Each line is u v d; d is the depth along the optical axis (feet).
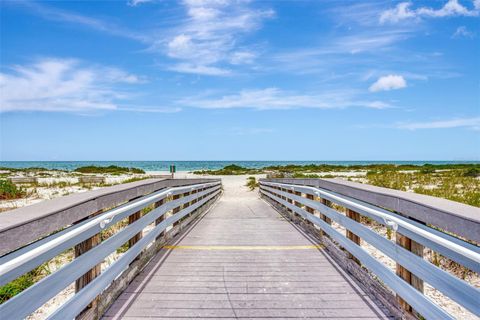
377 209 11.59
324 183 18.75
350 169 163.84
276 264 16.28
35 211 7.59
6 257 6.13
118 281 12.49
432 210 8.07
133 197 13.89
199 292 12.82
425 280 8.41
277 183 38.58
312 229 22.49
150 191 16.70
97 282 10.08
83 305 9.09
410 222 9.28
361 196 13.08
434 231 8.04
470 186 48.08
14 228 6.24
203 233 24.02
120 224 28.04
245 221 29.99
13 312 6.13
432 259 18.67
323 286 13.42
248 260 16.97
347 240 14.89
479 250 6.46
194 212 31.99
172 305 11.68
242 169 172.04
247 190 82.33
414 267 8.98
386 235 24.50
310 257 17.51
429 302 8.27
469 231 6.66
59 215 7.95
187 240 21.59
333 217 17.01
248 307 11.55
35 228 6.97
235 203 51.39
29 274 16.22
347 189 14.78
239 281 13.98
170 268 15.66
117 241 11.84
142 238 15.51
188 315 10.96
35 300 6.86
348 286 13.42
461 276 16.99
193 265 16.14
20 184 67.26
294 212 29.71
